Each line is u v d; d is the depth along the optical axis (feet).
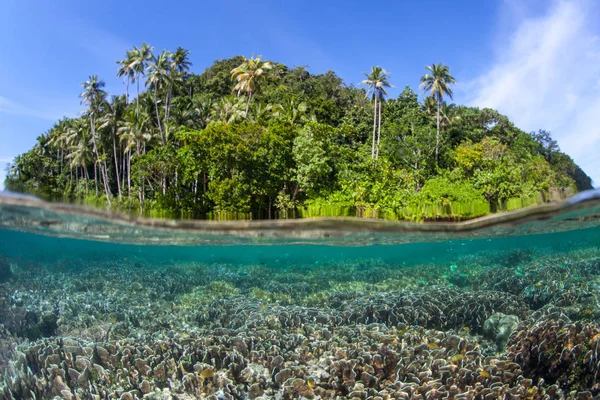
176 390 21.24
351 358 22.47
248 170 71.20
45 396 21.68
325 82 186.70
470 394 19.52
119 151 150.71
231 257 79.66
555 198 42.86
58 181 120.16
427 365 21.98
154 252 76.18
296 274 61.31
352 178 75.51
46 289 46.29
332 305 37.93
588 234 68.54
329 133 80.84
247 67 130.52
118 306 38.63
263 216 59.98
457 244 68.85
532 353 23.66
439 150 132.36
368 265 73.41
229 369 22.59
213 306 37.73
